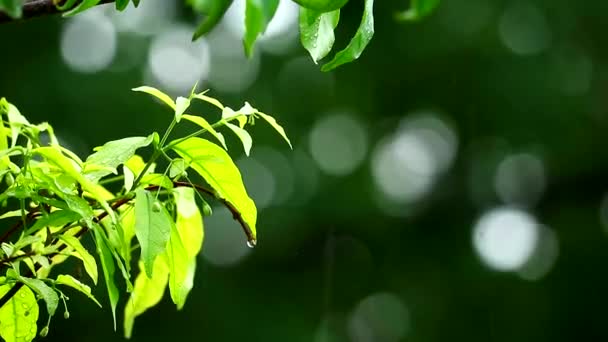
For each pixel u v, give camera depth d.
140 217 2.64
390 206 12.91
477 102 12.77
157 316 11.50
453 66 12.66
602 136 12.79
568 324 12.88
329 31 2.22
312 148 12.66
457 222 13.27
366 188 12.68
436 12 12.52
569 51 12.80
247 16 1.80
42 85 11.34
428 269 13.05
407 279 12.92
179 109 2.73
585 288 12.94
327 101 12.80
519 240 13.23
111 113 11.39
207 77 12.44
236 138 11.85
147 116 11.48
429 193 13.37
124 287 9.09
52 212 2.87
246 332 11.85
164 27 12.49
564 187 13.20
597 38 12.80
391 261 12.88
